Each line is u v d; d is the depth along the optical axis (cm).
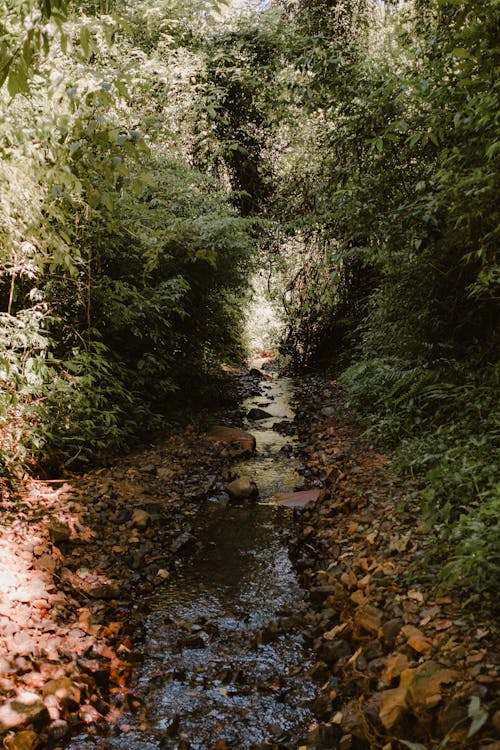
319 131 818
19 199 374
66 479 484
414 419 507
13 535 372
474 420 429
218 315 843
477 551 261
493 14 291
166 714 269
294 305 991
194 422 698
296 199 936
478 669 223
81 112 301
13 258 448
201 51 921
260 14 938
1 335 455
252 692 282
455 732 202
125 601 353
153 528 439
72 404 500
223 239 670
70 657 287
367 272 892
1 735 231
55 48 384
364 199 525
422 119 430
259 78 903
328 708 259
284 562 404
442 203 408
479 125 359
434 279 536
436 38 435
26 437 447
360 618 292
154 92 782
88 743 249
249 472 574
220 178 991
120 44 740
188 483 532
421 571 304
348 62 546
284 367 1073
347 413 690
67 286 546
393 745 218
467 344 540
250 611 350
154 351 696
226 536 445
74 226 503
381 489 434
